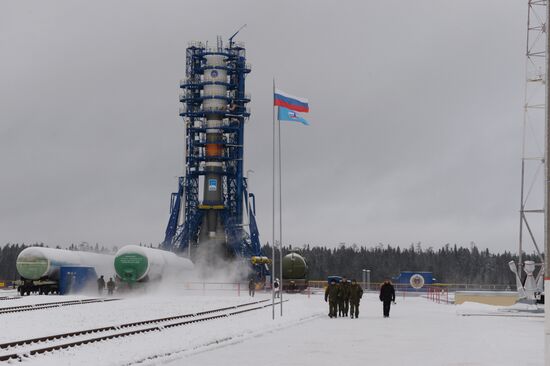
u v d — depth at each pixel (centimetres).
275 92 4488
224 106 9506
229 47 9638
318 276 18888
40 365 1880
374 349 2366
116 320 3556
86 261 7481
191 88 9606
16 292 7544
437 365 1955
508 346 2469
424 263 19612
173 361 2030
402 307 5353
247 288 8925
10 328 3055
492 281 19688
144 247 7069
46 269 6712
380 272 19150
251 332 2966
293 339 2719
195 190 9625
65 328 3059
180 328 3077
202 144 9531
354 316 4162
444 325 3475
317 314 4281
